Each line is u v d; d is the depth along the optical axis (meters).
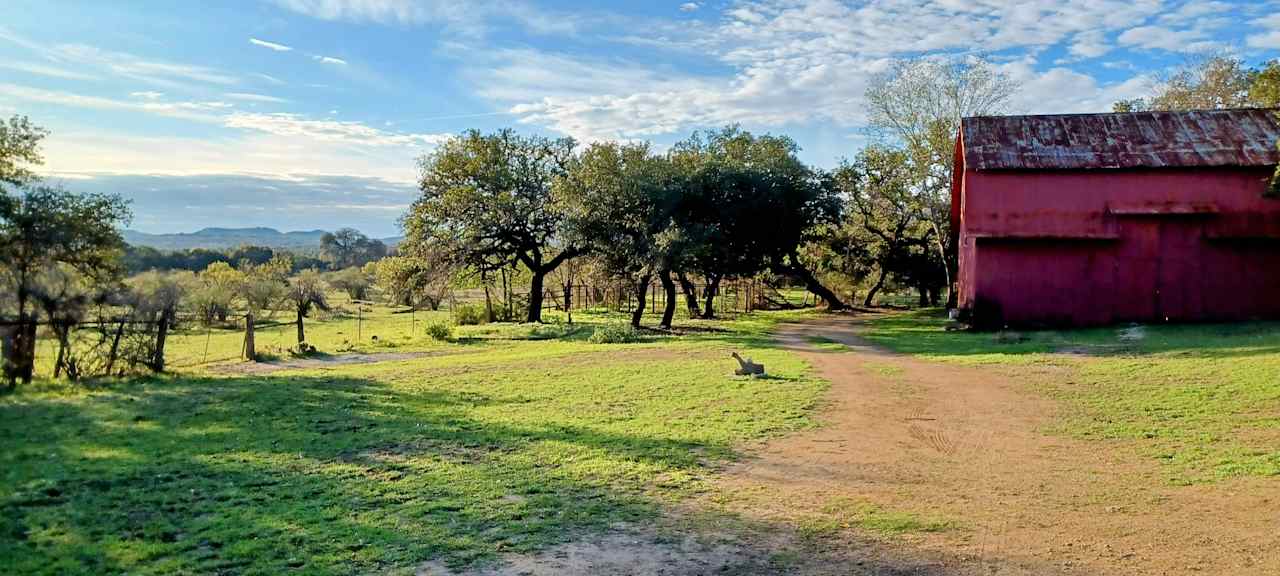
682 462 9.66
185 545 6.62
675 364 20.28
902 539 6.86
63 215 20.94
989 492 8.38
